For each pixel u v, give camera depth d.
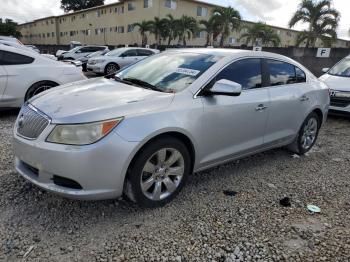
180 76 3.63
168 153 3.23
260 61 4.18
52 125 2.79
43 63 6.70
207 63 3.74
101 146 2.73
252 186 3.92
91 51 22.95
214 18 32.44
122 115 2.87
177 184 3.38
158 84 3.60
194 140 3.35
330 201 3.63
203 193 3.67
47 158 2.77
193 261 2.57
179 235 2.88
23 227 2.87
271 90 4.21
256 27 35.34
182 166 3.35
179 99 3.27
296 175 4.33
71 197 2.80
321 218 3.26
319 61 16.42
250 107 3.87
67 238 2.76
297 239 2.89
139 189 3.05
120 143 2.79
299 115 4.71
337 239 2.92
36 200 3.30
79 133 2.72
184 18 34.47
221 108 3.54
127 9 41.62
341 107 7.45
